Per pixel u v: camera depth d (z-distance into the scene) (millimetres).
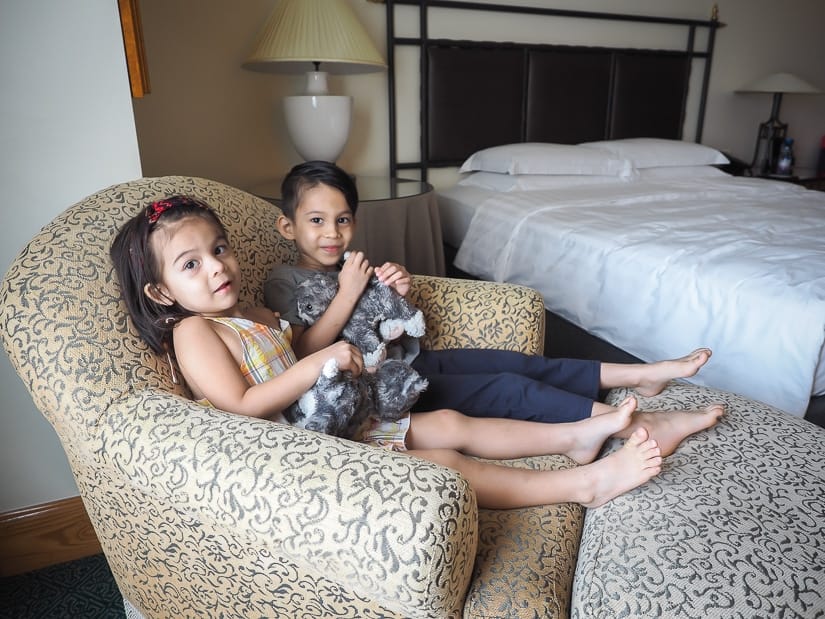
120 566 903
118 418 742
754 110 3775
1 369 1193
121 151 1183
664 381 1141
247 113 2357
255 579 742
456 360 1216
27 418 1242
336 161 2543
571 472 875
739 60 3619
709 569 688
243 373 922
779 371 1324
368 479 611
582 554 795
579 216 2150
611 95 3232
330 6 2088
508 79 2926
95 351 786
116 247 884
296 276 1166
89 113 1141
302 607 731
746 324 1398
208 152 2287
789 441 952
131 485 734
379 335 1133
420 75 2744
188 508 670
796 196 2539
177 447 682
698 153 3043
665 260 1640
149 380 819
